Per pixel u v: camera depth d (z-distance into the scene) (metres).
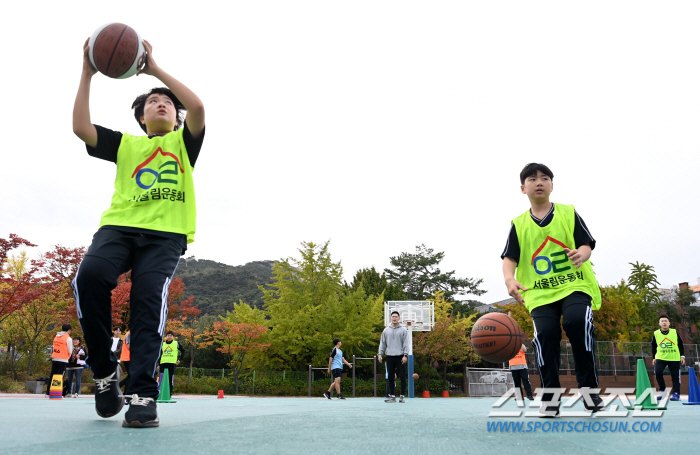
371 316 28.88
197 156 3.22
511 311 29.89
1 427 2.47
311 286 30.58
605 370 28.95
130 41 2.82
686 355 31.12
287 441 2.03
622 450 1.90
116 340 10.93
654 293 48.44
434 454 1.75
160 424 2.79
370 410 5.16
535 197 3.89
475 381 26.95
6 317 19.33
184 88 3.00
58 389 11.12
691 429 2.69
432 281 49.38
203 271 84.69
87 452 1.66
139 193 3.01
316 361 27.44
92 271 2.70
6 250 17.31
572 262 3.53
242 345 25.64
